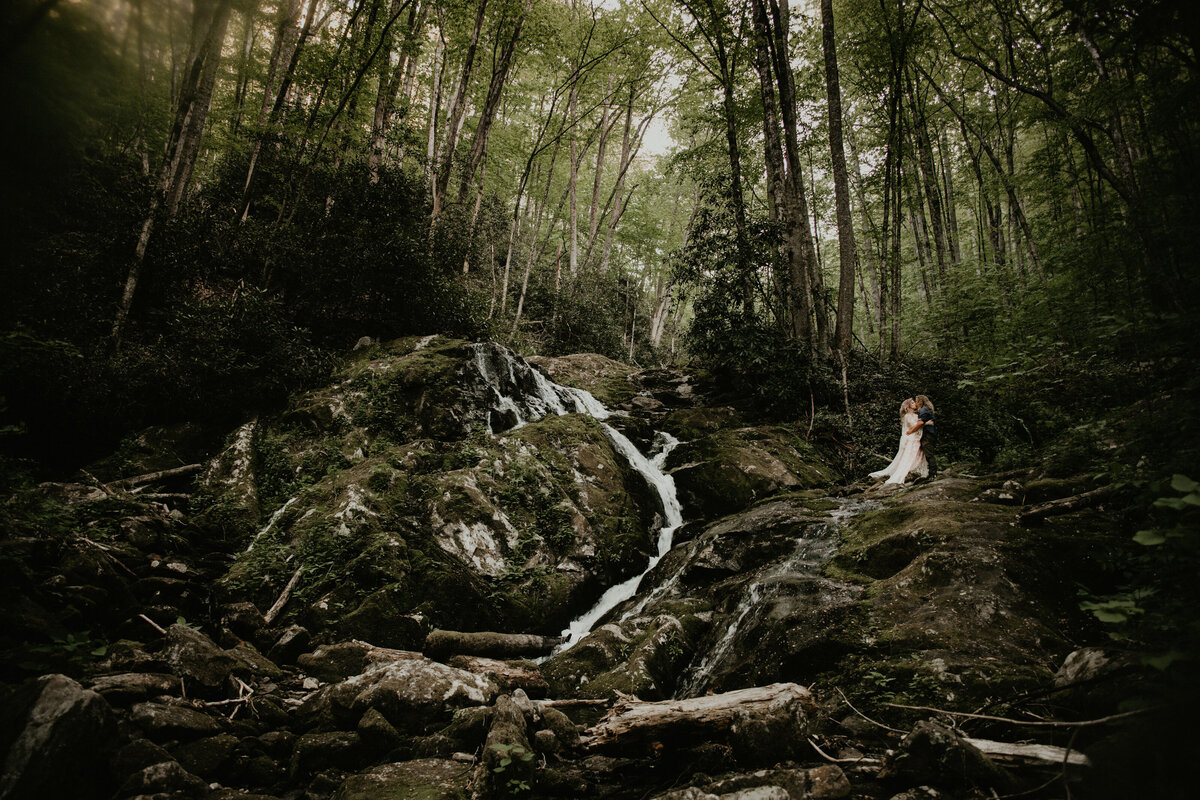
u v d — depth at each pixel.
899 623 4.82
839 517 7.56
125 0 3.15
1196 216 3.21
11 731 3.05
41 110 3.03
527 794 3.73
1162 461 3.26
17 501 4.65
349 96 12.64
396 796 3.59
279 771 4.20
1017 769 3.06
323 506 7.56
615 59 22.94
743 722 3.85
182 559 6.66
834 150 14.15
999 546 5.14
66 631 4.48
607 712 4.75
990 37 14.50
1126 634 2.99
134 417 8.50
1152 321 3.62
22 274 4.27
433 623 6.68
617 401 15.34
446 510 7.93
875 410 12.70
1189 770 2.25
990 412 9.52
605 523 8.93
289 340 10.20
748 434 11.94
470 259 17.55
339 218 12.30
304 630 6.02
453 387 10.22
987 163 18.81
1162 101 3.39
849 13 16.05
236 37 12.95
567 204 33.72
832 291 15.48
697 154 17.03
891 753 3.35
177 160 10.28
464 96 15.98
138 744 3.53
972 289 12.68
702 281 14.21
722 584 7.01
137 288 9.46
